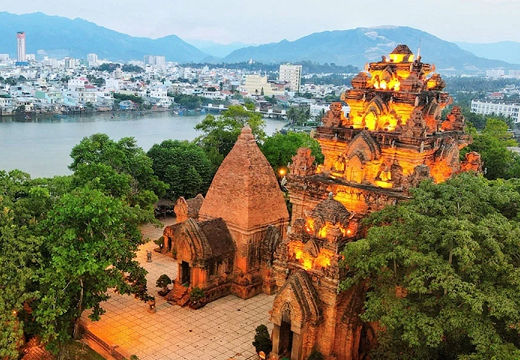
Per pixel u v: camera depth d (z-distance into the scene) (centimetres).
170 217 8869
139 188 8106
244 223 5591
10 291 3625
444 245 3161
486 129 10906
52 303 3822
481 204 3491
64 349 4259
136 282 4822
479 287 3102
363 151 4744
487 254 3158
